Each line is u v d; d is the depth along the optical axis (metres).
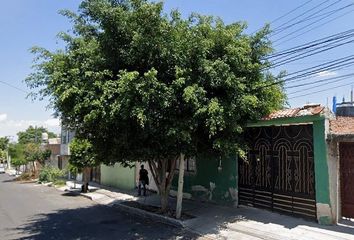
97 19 11.49
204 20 12.76
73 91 11.01
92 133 13.27
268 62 14.05
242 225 12.06
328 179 11.21
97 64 11.62
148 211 15.55
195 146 12.70
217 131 12.44
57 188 31.64
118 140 12.06
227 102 11.98
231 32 12.21
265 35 13.65
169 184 14.99
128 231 12.54
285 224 11.66
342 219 11.55
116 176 27.23
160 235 11.81
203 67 11.55
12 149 73.00
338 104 15.51
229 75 11.73
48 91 12.52
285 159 12.91
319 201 11.43
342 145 11.61
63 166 44.38
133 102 10.71
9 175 69.12
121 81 10.41
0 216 16.69
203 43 11.56
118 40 11.67
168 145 12.06
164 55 11.27
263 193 13.77
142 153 12.38
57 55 12.26
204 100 11.54
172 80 11.52
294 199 12.50
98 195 23.33
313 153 11.80
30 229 13.55
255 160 14.17
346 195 11.50
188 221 13.17
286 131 12.91
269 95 13.52
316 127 11.63
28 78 12.52
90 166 25.27
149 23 11.16
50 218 15.77
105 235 12.05
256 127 14.10
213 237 11.27
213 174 16.08
